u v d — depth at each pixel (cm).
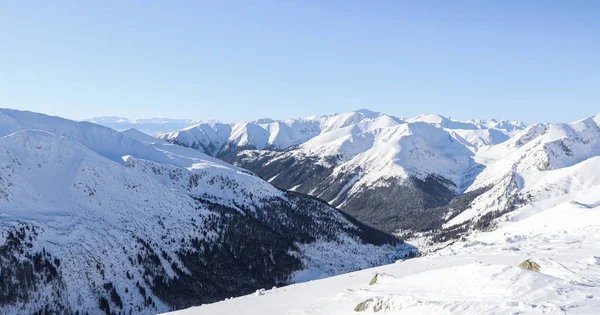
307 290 5294
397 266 5900
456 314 2461
